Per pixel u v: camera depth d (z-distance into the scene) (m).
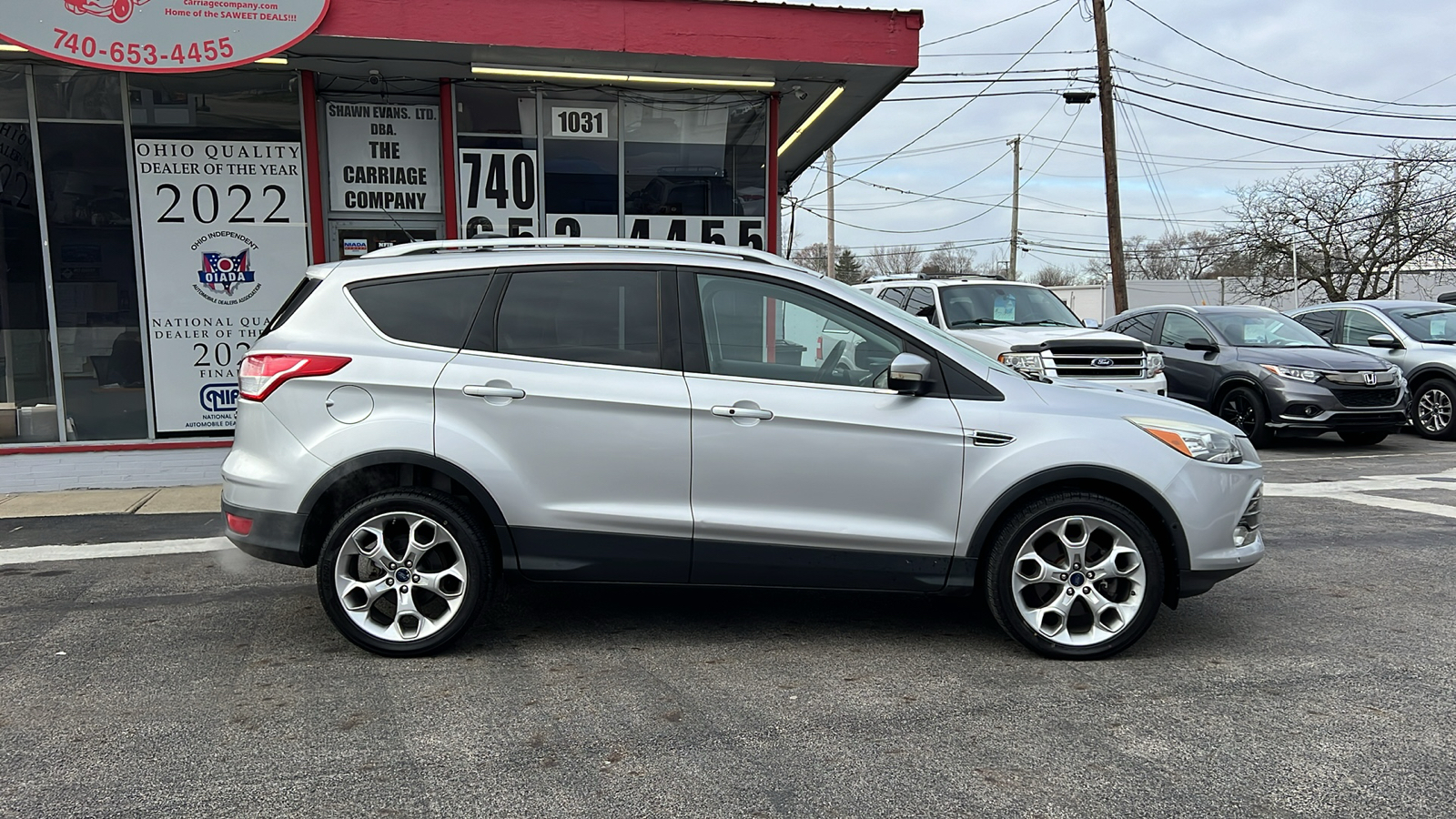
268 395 4.20
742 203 9.95
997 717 3.72
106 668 4.20
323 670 4.18
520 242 4.62
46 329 8.51
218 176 8.81
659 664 4.27
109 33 7.64
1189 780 3.21
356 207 9.40
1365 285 38.72
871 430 4.26
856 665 4.27
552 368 4.26
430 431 4.17
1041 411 4.33
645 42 8.54
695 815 2.98
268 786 3.13
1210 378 11.93
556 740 3.50
